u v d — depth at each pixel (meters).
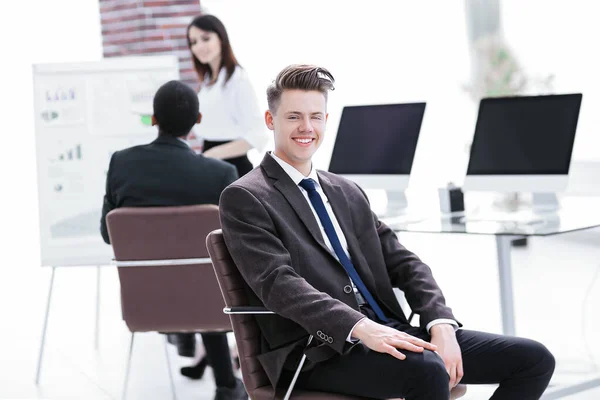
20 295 8.05
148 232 4.07
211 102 5.94
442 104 9.23
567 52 8.41
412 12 9.11
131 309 4.20
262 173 3.00
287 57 8.95
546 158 4.81
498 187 4.97
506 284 4.45
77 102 5.64
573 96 4.77
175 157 4.21
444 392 2.61
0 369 5.65
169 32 7.42
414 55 9.15
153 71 5.70
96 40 8.48
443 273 8.11
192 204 4.18
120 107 5.66
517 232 3.93
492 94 8.80
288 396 2.78
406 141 5.41
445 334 2.86
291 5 8.91
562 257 8.43
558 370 4.94
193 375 5.27
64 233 5.56
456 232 4.10
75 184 5.59
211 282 4.12
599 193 7.95
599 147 8.20
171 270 4.12
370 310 3.00
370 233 3.12
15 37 8.46
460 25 9.15
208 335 4.79
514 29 8.81
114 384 5.18
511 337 2.88
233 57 5.93
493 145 5.05
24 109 8.64
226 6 8.79
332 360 2.77
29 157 8.70
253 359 2.91
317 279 2.87
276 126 3.02
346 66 9.07
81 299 7.86
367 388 2.70
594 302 6.78
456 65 9.19
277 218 2.88
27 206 8.73
